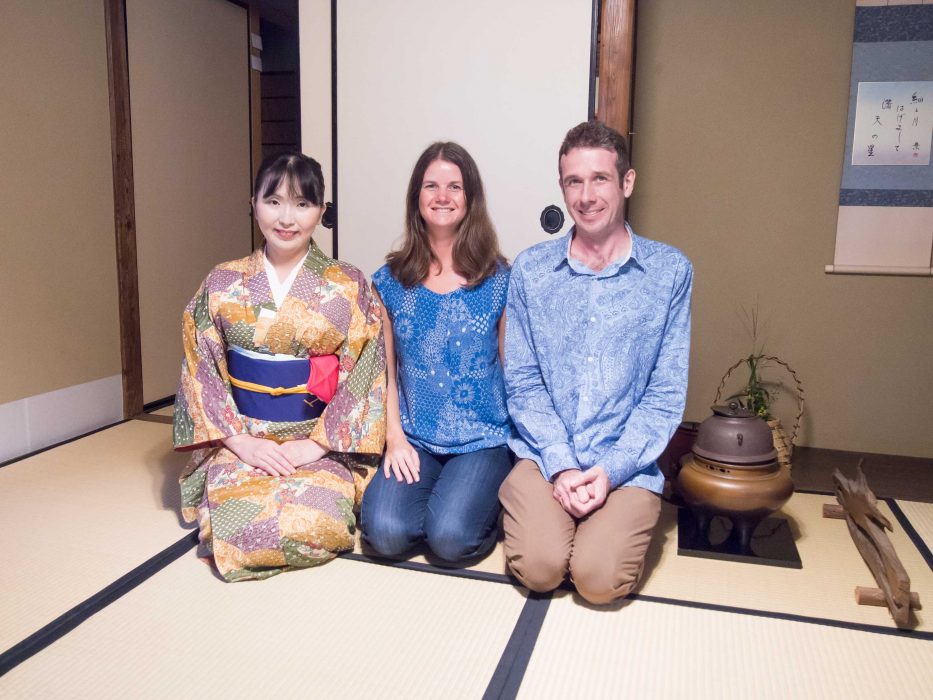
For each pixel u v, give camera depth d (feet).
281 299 7.22
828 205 10.34
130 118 11.76
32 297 10.19
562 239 7.19
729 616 6.20
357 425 7.33
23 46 9.86
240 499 6.88
